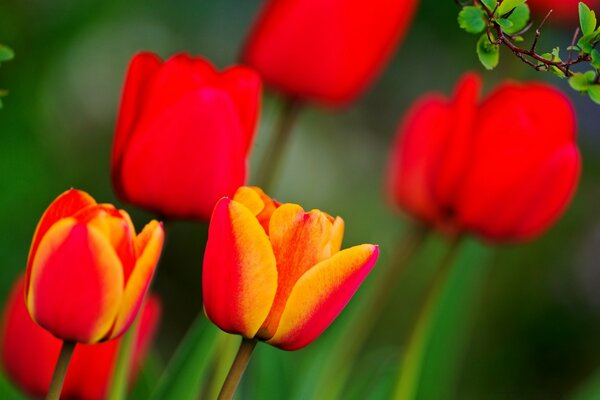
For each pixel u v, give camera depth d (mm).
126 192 1384
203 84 1375
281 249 1247
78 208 1255
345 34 1611
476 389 3400
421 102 1585
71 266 1225
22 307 1509
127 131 1382
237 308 1243
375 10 1612
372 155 3863
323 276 1241
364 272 1248
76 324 1235
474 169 1530
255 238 1234
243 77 1401
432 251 3131
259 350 1688
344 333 1605
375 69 1642
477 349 3438
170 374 1569
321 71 1619
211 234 1242
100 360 1503
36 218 2896
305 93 1630
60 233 1223
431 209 1573
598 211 3717
